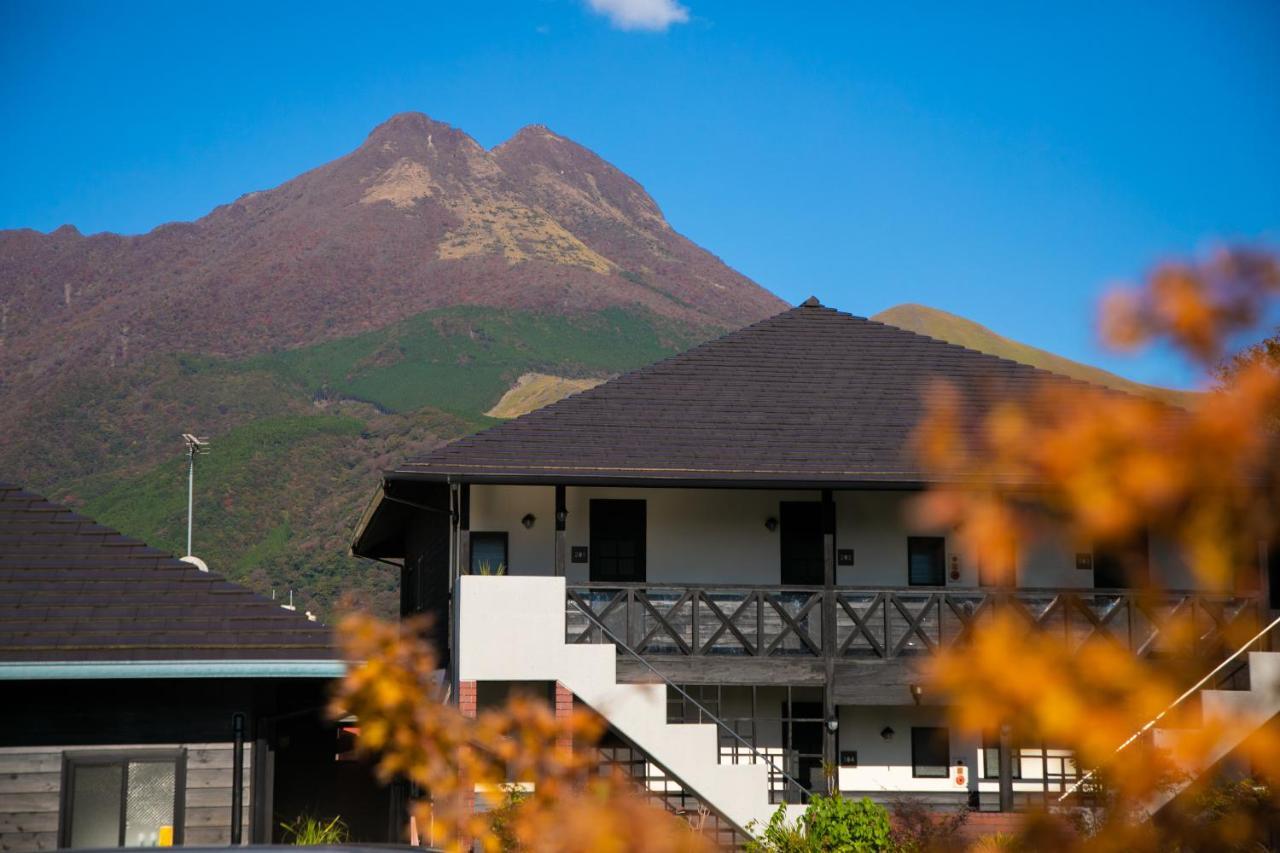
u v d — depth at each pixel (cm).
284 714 1472
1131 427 302
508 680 1803
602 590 2006
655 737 1747
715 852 816
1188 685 345
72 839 1375
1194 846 364
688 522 2095
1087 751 339
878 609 1962
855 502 2109
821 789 2038
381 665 884
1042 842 370
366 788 2152
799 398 2136
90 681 1404
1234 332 297
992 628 352
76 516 1541
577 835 754
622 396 2109
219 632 1426
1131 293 302
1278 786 357
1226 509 300
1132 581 331
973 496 324
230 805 1414
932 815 1620
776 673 1872
